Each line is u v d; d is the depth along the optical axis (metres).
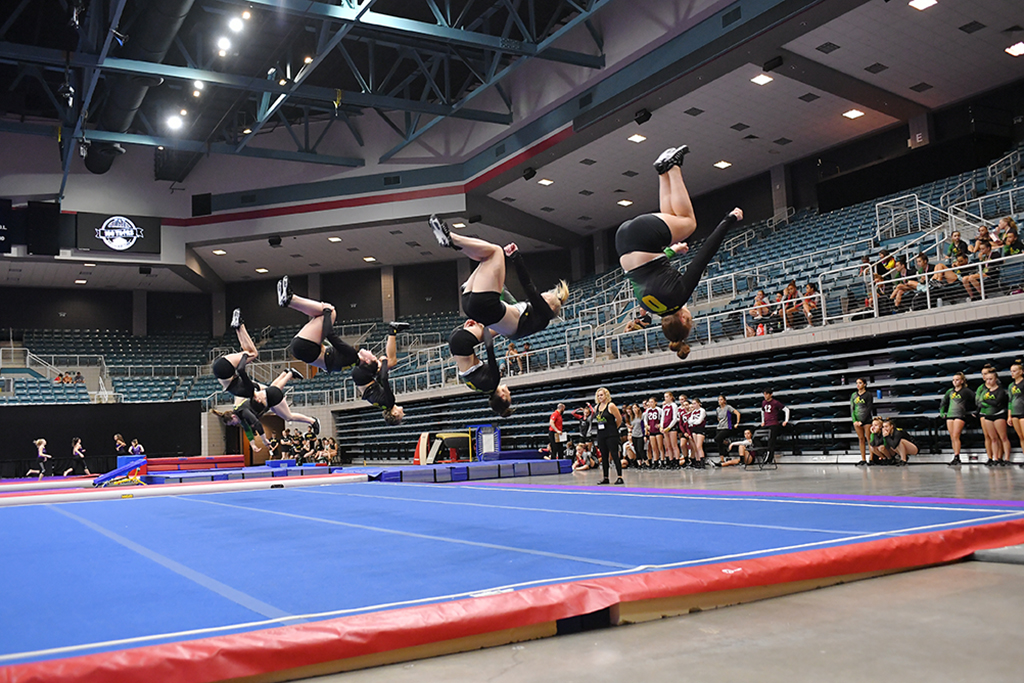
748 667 2.71
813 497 8.04
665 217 5.71
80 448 27.78
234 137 29.42
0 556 5.79
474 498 10.16
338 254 37.28
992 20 18.77
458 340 7.45
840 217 24.39
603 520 6.50
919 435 15.12
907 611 3.38
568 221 34.16
